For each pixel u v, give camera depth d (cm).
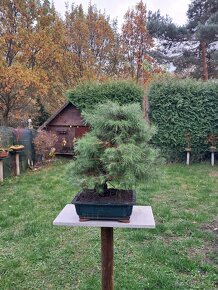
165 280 243
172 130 844
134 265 269
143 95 866
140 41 1605
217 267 265
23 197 502
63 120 924
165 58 1623
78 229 355
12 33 1286
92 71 1611
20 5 1279
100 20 1677
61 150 928
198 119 836
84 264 275
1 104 1309
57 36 1421
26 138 780
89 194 174
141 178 163
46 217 393
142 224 159
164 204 450
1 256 289
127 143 163
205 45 1502
